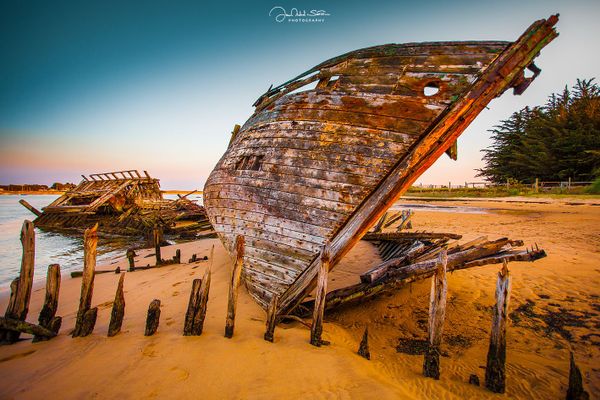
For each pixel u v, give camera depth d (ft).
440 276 10.67
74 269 35.12
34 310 20.52
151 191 86.84
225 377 9.97
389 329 15.24
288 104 16.21
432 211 63.05
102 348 12.14
